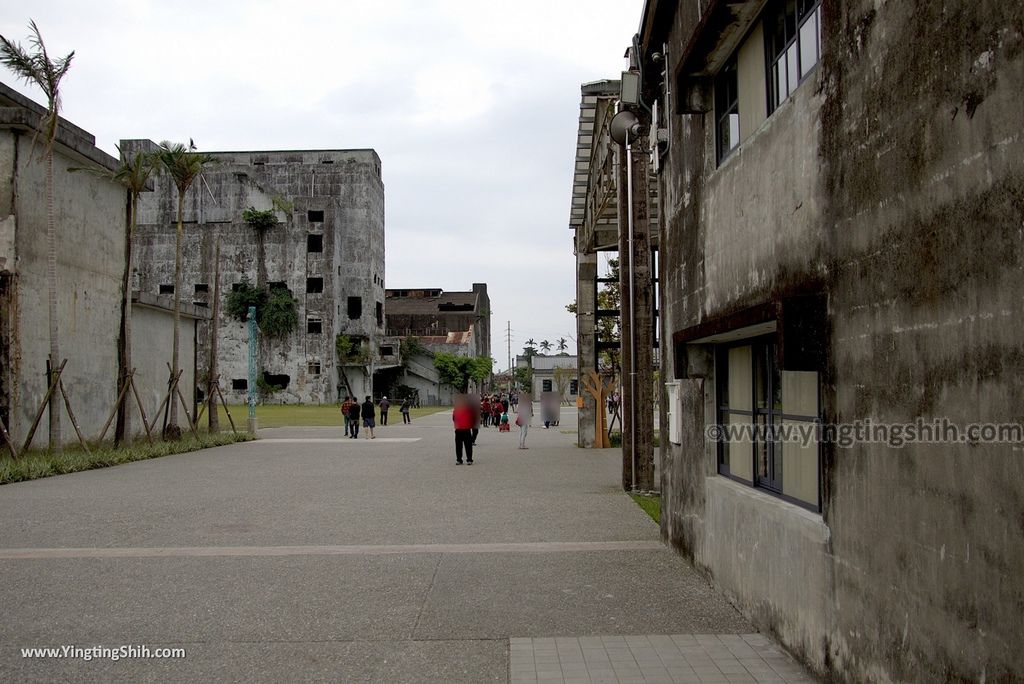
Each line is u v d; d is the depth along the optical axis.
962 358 3.10
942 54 3.23
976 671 3.00
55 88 17.25
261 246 61.91
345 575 7.43
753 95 6.16
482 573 7.52
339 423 39.56
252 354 29.20
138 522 10.47
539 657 5.18
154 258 62.06
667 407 8.76
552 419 38.78
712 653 5.22
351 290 68.25
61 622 5.92
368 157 69.88
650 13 8.52
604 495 13.14
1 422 16.81
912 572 3.50
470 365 79.31
